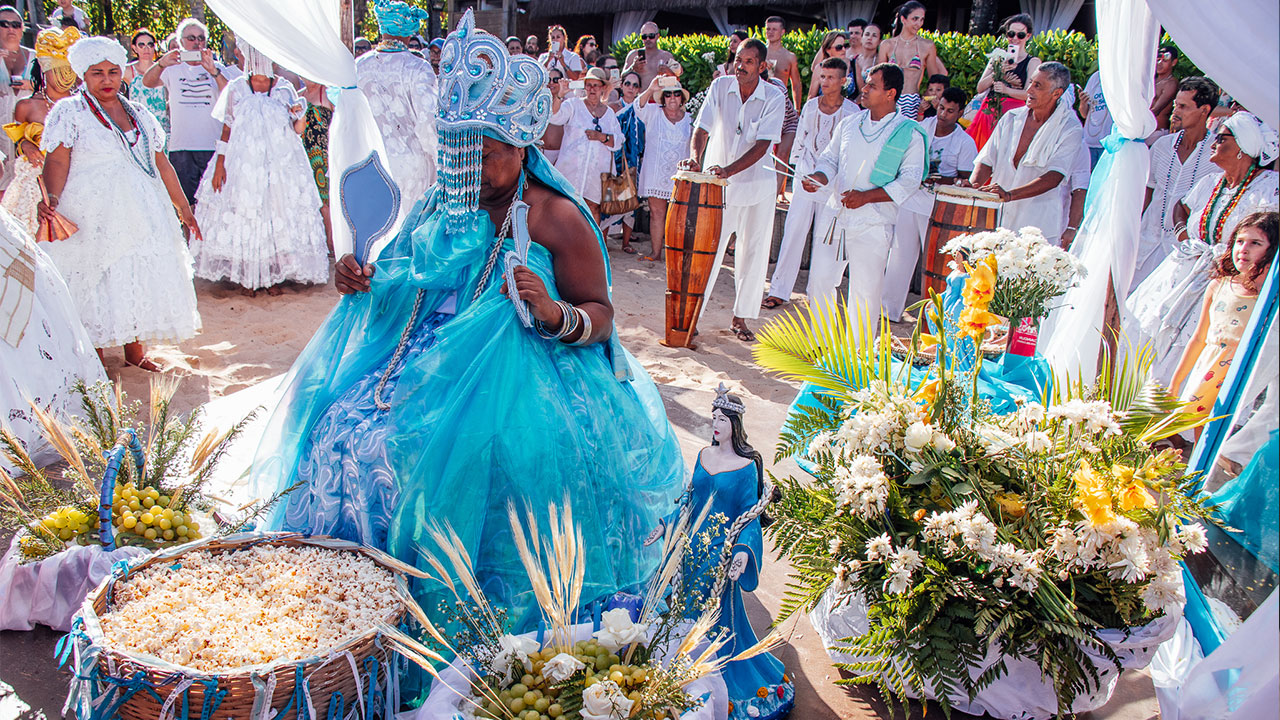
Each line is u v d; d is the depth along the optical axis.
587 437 3.16
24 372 4.25
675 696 2.35
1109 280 4.91
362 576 2.85
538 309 3.07
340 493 3.13
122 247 5.30
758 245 6.91
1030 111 6.75
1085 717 3.03
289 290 7.84
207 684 2.35
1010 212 7.06
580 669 2.43
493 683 2.48
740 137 6.79
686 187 6.54
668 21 20.70
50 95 5.49
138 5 17.92
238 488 4.20
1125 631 2.68
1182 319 4.93
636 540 3.30
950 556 2.72
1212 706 2.38
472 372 3.07
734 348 6.95
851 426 2.95
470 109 3.08
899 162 6.32
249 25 4.28
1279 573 2.71
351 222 3.35
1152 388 3.11
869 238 6.50
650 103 10.02
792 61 10.12
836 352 3.41
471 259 3.29
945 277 6.28
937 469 2.84
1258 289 3.70
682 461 3.81
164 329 5.58
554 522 2.63
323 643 2.55
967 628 2.70
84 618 2.56
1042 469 2.84
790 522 2.98
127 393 5.30
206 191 7.50
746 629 2.99
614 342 3.47
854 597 3.05
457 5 20.03
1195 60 2.30
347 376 3.37
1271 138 4.51
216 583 2.82
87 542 3.19
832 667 3.27
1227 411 3.03
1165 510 2.64
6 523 3.31
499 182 3.27
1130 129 4.82
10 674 2.96
